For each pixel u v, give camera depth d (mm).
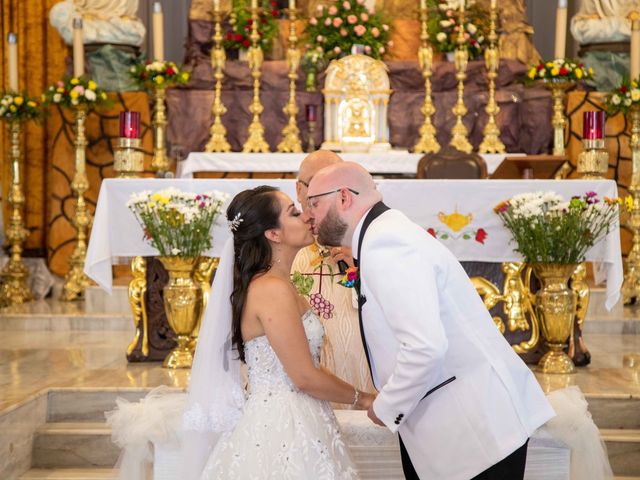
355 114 8906
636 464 4637
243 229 3107
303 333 3045
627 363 5883
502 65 9445
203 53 9773
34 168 9641
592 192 5145
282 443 2971
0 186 9156
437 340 2639
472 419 2818
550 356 5520
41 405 4914
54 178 9039
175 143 9102
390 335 2898
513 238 5270
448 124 9219
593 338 7184
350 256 4047
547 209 5230
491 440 2797
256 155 8352
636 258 8281
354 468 3123
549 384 5133
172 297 5422
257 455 2967
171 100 9102
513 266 5559
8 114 8688
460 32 9047
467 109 9219
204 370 3145
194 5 9797
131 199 5203
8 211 9570
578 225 5125
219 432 3195
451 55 9617
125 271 8820
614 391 4934
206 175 8625
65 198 9055
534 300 5562
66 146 9047
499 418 2820
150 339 5859
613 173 9023
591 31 9648
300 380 3014
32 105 8680
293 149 8789
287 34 9898
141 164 6359
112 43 9656
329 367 4059
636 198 8398
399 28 9883
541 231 5109
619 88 8367
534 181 5320
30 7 9820
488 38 9500
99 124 9062
